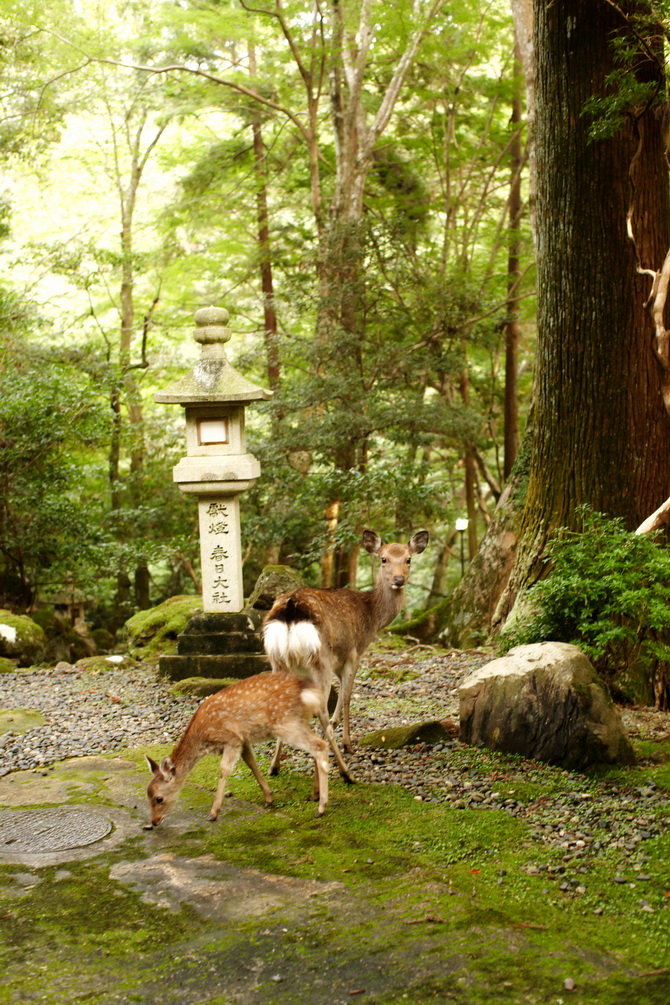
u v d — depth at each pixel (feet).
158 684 23.70
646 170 22.40
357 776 16.03
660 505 22.54
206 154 53.93
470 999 9.09
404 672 24.79
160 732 19.47
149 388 56.65
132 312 56.03
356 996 9.21
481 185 61.16
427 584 67.21
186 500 48.34
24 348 42.34
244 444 23.07
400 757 16.92
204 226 54.39
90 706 21.94
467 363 51.29
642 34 21.12
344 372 41.16
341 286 41.42
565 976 9.44
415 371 43.01
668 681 20.47
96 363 44.52
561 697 16.03
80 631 43.32
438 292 42.52
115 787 15.80
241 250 53.93
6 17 45.11
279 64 52.21
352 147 45.62
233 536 23.21
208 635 23.31
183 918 10.94
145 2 54.39
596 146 22.08
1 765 17.31
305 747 14.20
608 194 22.16
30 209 62.13
